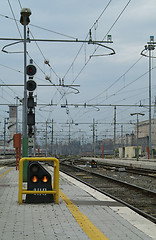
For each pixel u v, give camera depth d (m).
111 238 6.20
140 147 70.38
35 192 9.82
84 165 44.66
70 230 6.77
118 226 7.18
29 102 16.02
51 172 24.78
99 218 8.00
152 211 10.52
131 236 6.36
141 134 100.44
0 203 10.00
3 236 6.28
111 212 8.76
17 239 6.07
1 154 92.50
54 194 10.38
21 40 19.27
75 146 144.00
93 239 6.08
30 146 16.56
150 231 6.76
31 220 7.68
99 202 10.45
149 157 52.25
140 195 14.43
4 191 12.95
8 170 27.20
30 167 9.98
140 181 20.78
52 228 6.93
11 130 97.06
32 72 16.12
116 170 32.41
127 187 17.42
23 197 11.31
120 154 79.56
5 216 8.11
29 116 16.27
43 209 9.04
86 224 7.31
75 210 8.91
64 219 7.80
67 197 11.44
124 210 9.04
